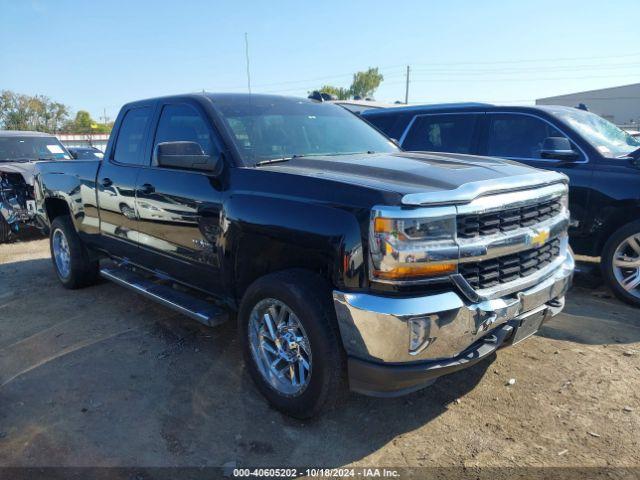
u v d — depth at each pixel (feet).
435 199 8.16
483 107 19.66
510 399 10.61
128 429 9.75
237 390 11.12
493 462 8.73
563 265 10.83
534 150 18.04
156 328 14.49
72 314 15.74
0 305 16.71
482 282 8.85
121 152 14.76
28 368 12.26
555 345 12.94
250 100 13.08
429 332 8.11
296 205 9.29
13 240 27.81
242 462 8.82
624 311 15.16
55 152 34.65
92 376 11.80
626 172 15.60
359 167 10.09
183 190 11.84
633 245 15.28
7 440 9.46
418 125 21.30
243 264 10.83
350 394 10.86
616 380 11.23
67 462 8.82
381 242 8.08
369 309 8.14
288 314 9.77
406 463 8.75
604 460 8.72
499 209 8.87
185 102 12.76
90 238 16.25
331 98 17.22
